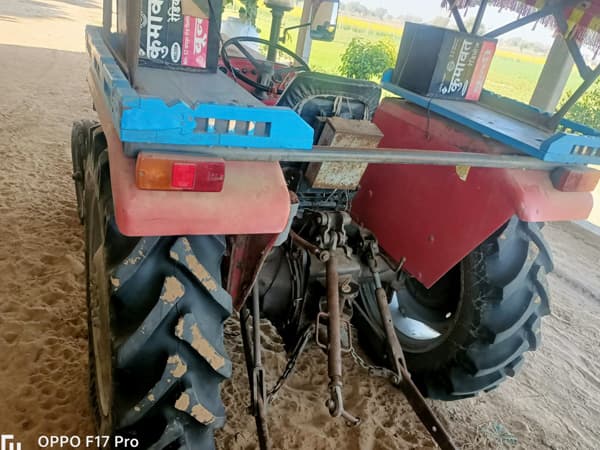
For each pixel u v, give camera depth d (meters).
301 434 1.93
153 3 1.52
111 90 1.19
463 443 2.09
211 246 1.30
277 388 1.81
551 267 1.86
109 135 1.28
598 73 1.80
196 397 1.28
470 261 1.90
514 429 2.24
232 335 2.37
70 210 3.22
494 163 1.60
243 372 2.17
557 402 2.47
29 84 6.12
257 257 1.50
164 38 1.57
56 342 2.14
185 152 1.15
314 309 1.93
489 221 1.77
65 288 2.46
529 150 1.67
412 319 2.39
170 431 1.29
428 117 2.05
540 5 1.96
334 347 1.65
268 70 2.32
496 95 2.23
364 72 5.23
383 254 2.21
